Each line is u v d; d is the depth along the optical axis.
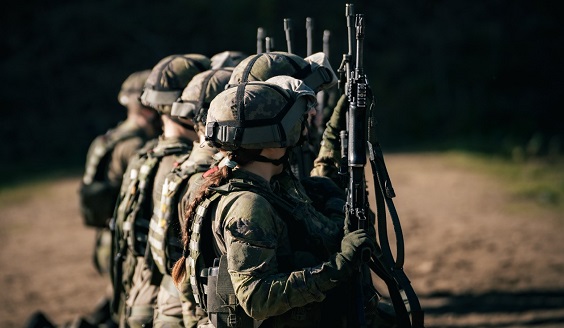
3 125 21.95
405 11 25.27
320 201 4.05
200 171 4.39
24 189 17.11
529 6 25.14
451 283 9.73
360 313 3.61
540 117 22.41
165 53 23.78
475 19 25.05
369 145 3.76
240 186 3.55
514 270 10.21
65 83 23.17
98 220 7.09
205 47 23.92
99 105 22.78
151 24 24.41
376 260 3.76
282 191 3.69
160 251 4.55
